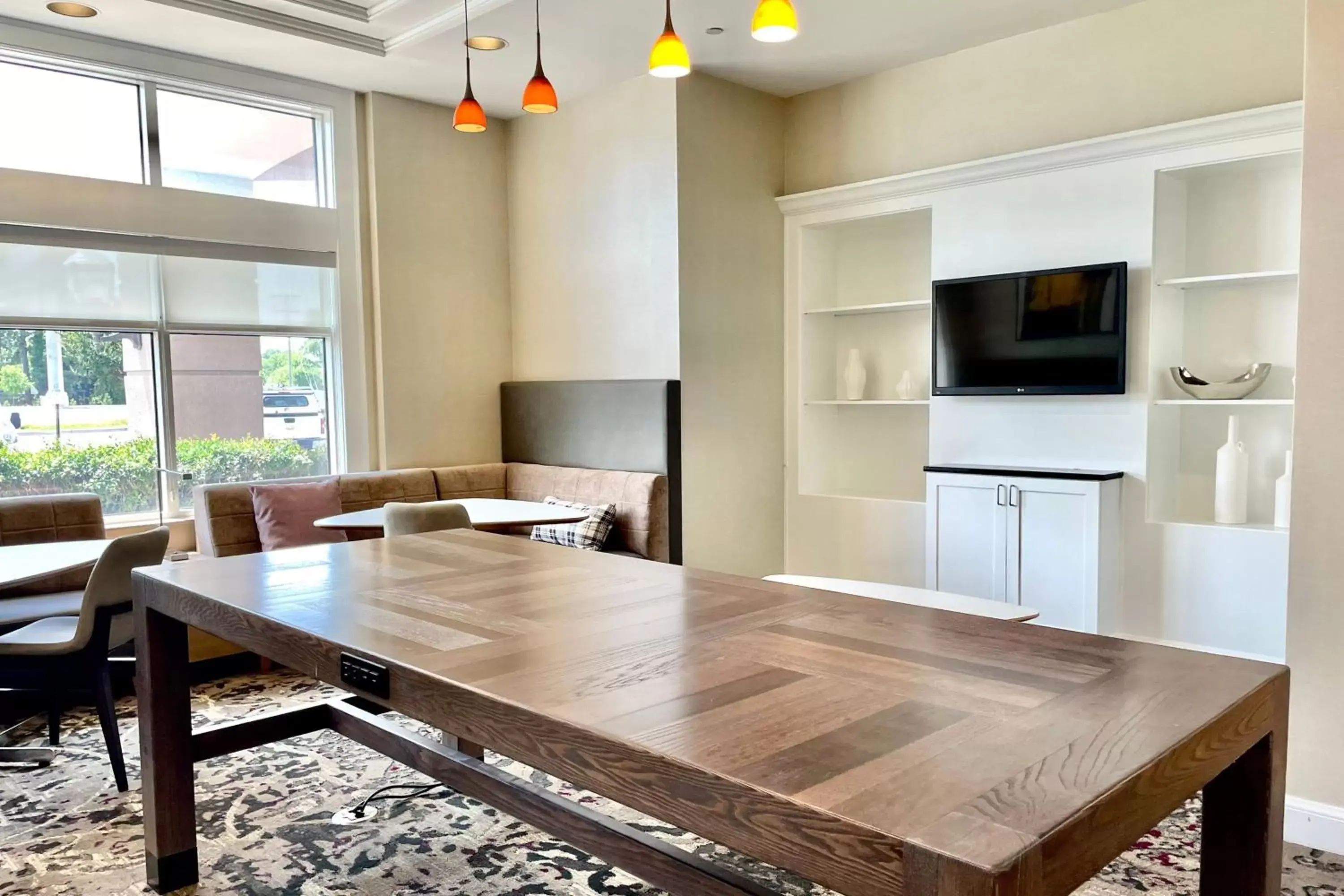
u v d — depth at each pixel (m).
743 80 5.11
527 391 5.72
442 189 5.63
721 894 1.65
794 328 5.44
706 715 1.30
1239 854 1.49
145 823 2.34
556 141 5.57
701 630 1.76
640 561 2.53
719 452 5.15
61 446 4.43
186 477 4.82
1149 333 4.00
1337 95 2.34
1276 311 3.97
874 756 1.15
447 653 1.62
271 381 5.14
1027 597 4.21
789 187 5.47
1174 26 4.02
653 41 4.45
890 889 0.94
